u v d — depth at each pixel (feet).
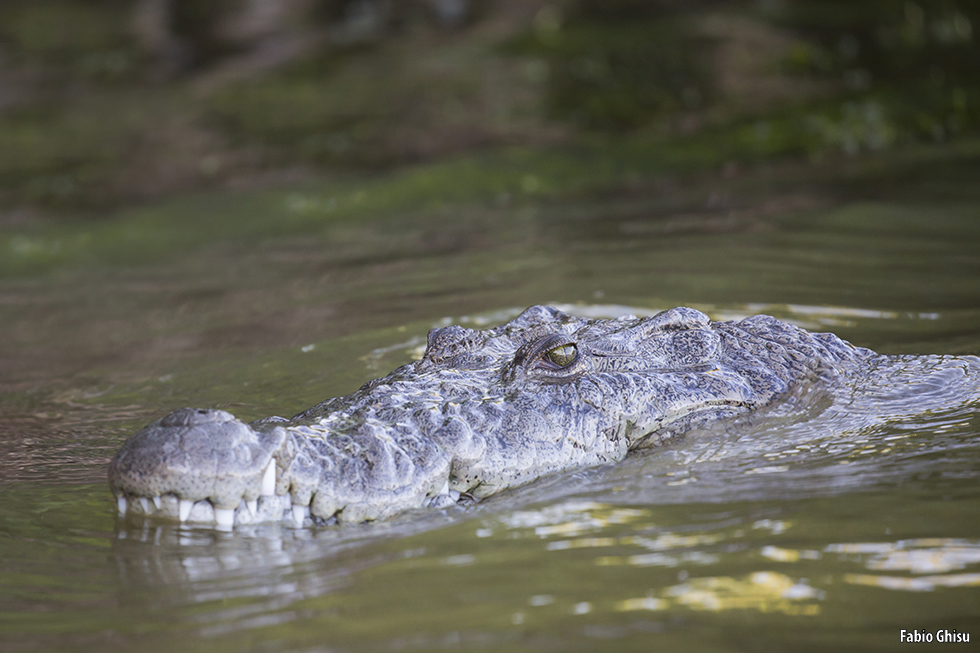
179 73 219.00
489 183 143.13
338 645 31.53
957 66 194.90
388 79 207.41
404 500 41.52
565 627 31.94
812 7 240.12
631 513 41.34
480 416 45.52
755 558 36.40
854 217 107.04
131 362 75.10
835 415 51.65
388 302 85.25
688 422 50.29
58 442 57.31
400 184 144.46
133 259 119.65
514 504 42.86
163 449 38.78
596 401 48.03
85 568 38.91
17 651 32.50
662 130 167.02
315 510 40.83
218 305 92.32
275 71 217.77
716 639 30.81
